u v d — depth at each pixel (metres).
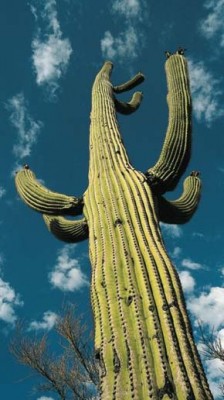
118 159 4.59
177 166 4.55
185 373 2.56
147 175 4.49
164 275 3.18
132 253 3.40
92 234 3.79
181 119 4.72
